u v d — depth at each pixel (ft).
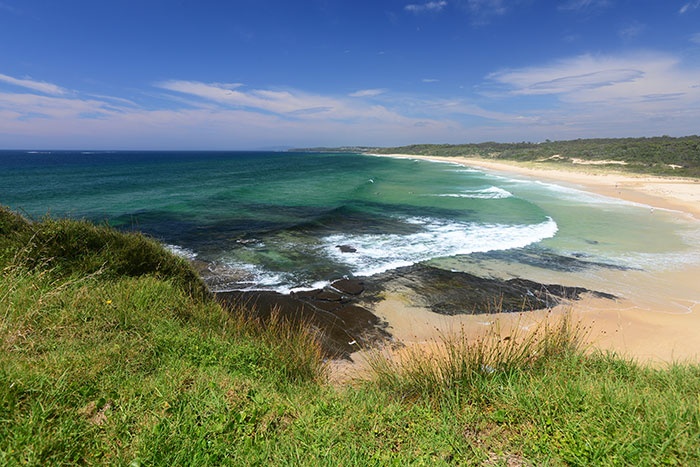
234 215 62.75
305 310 27.30
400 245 45.50
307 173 166.30
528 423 9.00
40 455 6.81
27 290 13.94
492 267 37.58
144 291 16.65
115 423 8.06
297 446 8.18
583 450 7.75
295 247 43.75
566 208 75.25
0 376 8.53
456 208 74.13
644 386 11.62
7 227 19.83
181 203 73.15
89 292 15.16
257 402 9.75
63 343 11.27
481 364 12.15
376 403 10.56
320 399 10.76
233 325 17.51
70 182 111.24
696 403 9.27
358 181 129.08
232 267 36.09
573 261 39.88
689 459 7.30
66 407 8.37
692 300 29.99
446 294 30.76
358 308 27.89
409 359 14.14
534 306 28.76
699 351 22.17
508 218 64.03
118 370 10.25
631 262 39.78
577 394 9.79
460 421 9.27
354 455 7.79
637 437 7.96
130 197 81.25
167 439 7.74
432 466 7.59
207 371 11.14
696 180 134.21
